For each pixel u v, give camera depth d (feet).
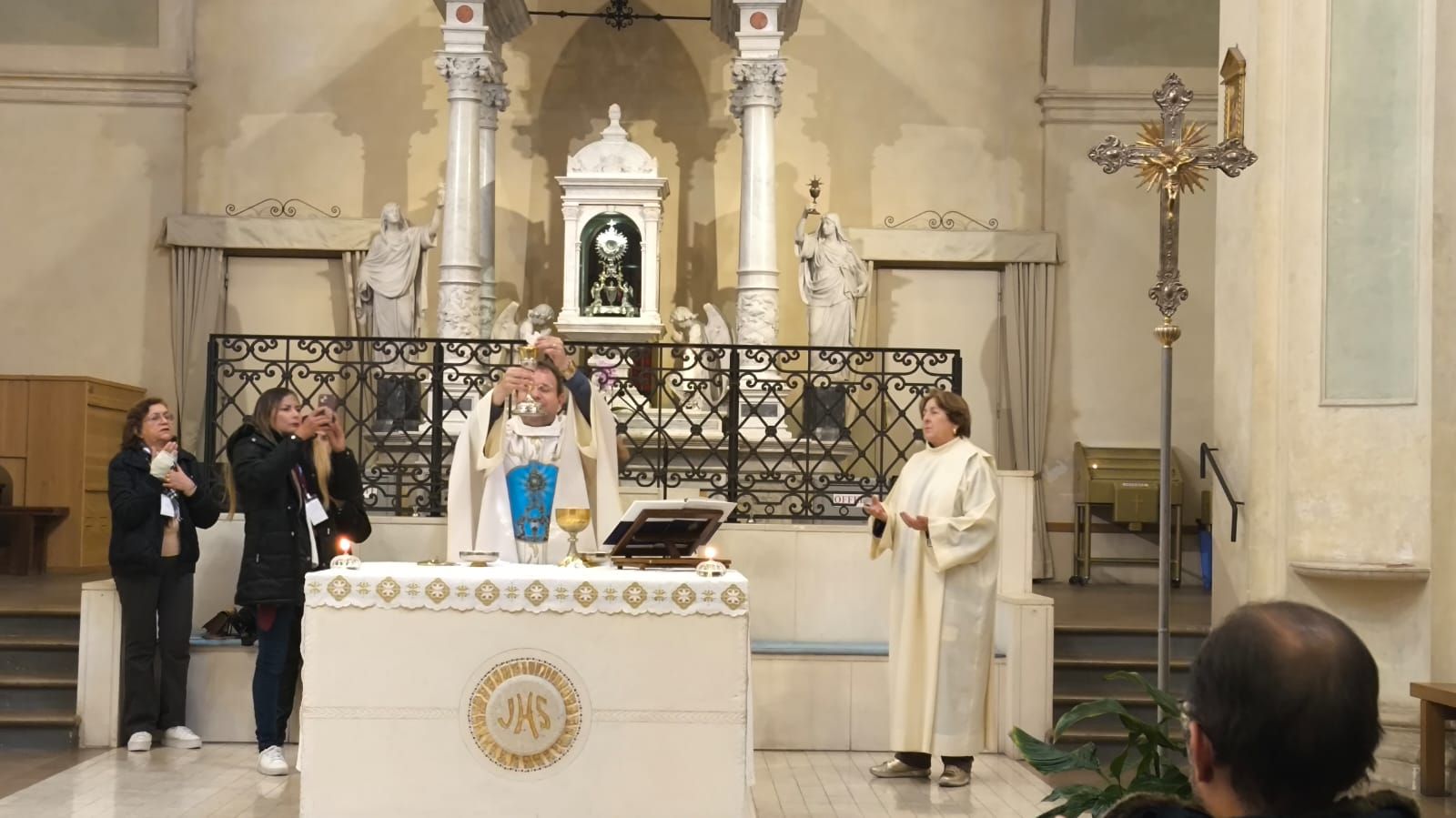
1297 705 5.26
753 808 20.39
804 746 25.85
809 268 36.78
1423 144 24.00
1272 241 25.80
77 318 42.14
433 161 42.80
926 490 23.18
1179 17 42.63
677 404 31.14
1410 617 24.26
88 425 38.81
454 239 34.99
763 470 33.58
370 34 43.01
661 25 43.06
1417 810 5.61
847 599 27.35
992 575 23.12
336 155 42.75
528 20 39.01
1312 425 25.02
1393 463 24.29
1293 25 25.36
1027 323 42.75
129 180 42.39
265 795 20.99
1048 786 22.86
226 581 26.81
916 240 42.75
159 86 42.42
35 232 42.27
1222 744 5.42
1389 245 24.47
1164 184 20.40
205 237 42.04
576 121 42.88
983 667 22.98
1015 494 27.66
